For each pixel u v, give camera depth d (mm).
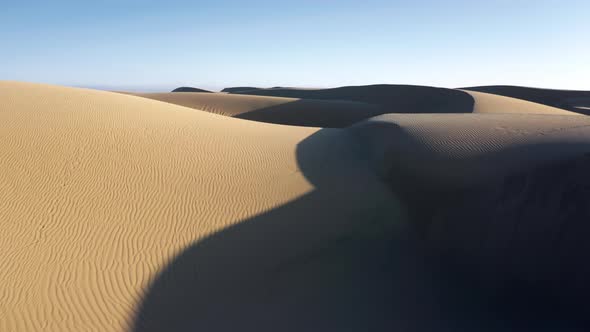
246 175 13523
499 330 7387
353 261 9289
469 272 8812
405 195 11953
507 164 10078
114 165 12742
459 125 15898
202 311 7648
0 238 8836
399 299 8227
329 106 54812
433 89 67562
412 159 13281
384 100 72375
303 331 7344
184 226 10148
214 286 8258
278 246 9617
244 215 10875
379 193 12406
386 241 10062
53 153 12648
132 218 10250
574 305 7531
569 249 7883
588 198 8031
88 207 10422
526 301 7898
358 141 18969
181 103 54250
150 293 7895
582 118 16281
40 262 8320
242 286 8328
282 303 7969
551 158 9398
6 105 15977
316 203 11664
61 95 19375
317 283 8547
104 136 14695
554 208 8320
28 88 19922
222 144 16594
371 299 8211
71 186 11188
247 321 7480
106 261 8602
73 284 7859
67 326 6949
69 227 9547
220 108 52812
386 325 7562
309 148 17625
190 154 14734
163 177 12570
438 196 10781
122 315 7324
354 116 52188
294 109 52531
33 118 14992
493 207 9188
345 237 10125
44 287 7695
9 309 7109
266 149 16734
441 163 11898
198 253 9156
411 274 8953
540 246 8211
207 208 11102
